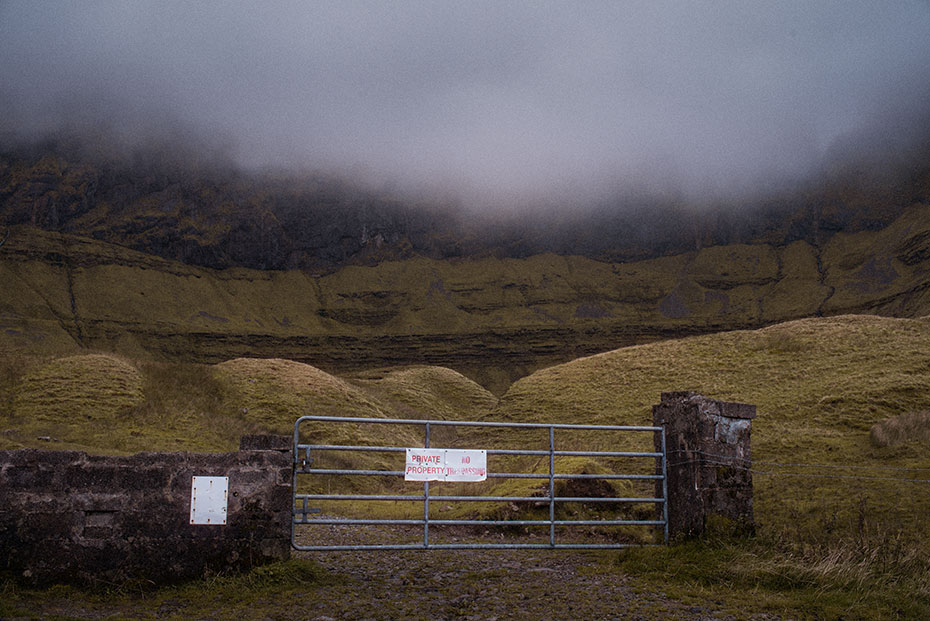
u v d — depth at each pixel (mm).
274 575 9484
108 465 9352
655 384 48594
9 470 9055
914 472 22234
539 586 9719
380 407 59500
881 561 10586
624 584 9852
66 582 9008
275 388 50406
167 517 9438
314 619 7945
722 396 42250
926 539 14500
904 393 36344
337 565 11117
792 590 9609
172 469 9547
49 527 9055
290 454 10047
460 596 9141
